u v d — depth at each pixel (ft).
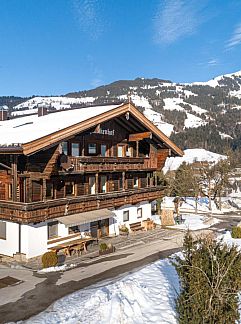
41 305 45.47
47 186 71.67
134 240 85.35
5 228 69.72
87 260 67.56
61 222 68.64
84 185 81.76
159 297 43.75
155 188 103.45
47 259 61.77
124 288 44.80
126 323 36.40
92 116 72.08
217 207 150.41
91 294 46.73
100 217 76.38
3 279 56.24
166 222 106.52
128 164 89.30
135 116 84.17
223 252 30.37
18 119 98.37
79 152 78.74
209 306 28.73
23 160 67.15
